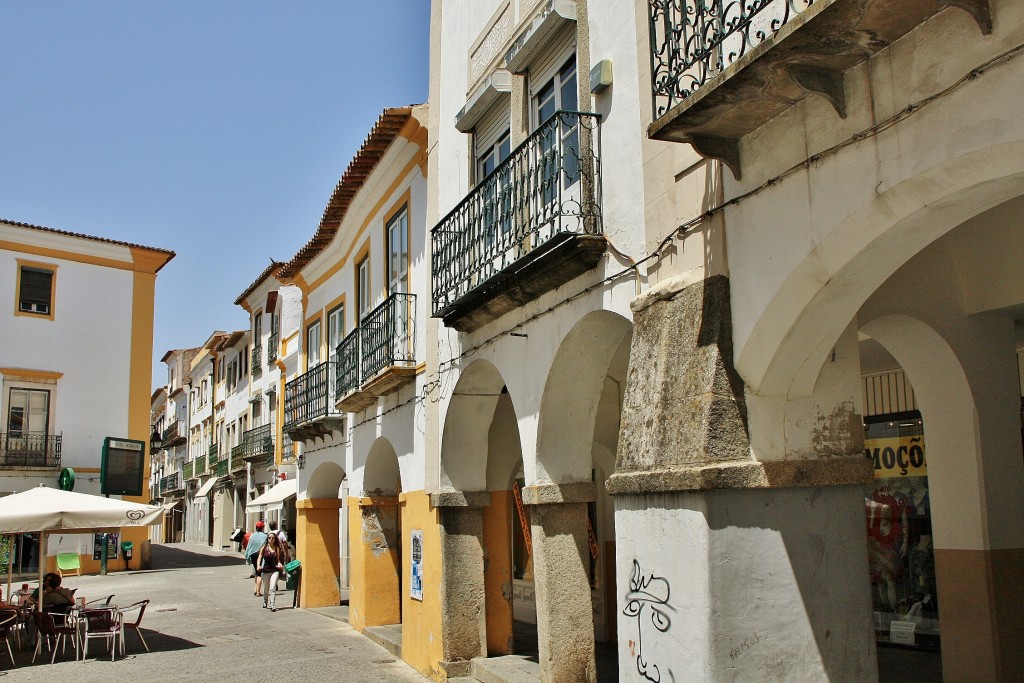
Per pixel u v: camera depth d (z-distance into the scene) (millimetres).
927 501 9906
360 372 14312
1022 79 3541
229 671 12172
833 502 5273
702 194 5738
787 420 5230
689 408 5344
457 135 10688
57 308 31078
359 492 15562
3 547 27391
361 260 15586
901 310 7023
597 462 12508
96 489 30984
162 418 66438
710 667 4883
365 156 13617
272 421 35469
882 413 10508
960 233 7227
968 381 7344
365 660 12734
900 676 8641
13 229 30328
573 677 7980
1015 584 7305
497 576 11227
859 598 5223
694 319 5578
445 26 11406
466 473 10906
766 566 5070
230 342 42531
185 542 53750
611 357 7961
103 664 12922
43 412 30484
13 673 12320
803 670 5043
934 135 3932
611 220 7035
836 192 4504
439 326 11117
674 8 5395
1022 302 6977
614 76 7133
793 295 4816
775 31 4352
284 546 22125
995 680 7137
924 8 3852
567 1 7973
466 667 10570
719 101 4789
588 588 8172
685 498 5223
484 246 8953
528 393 8414
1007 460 7418
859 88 4359
